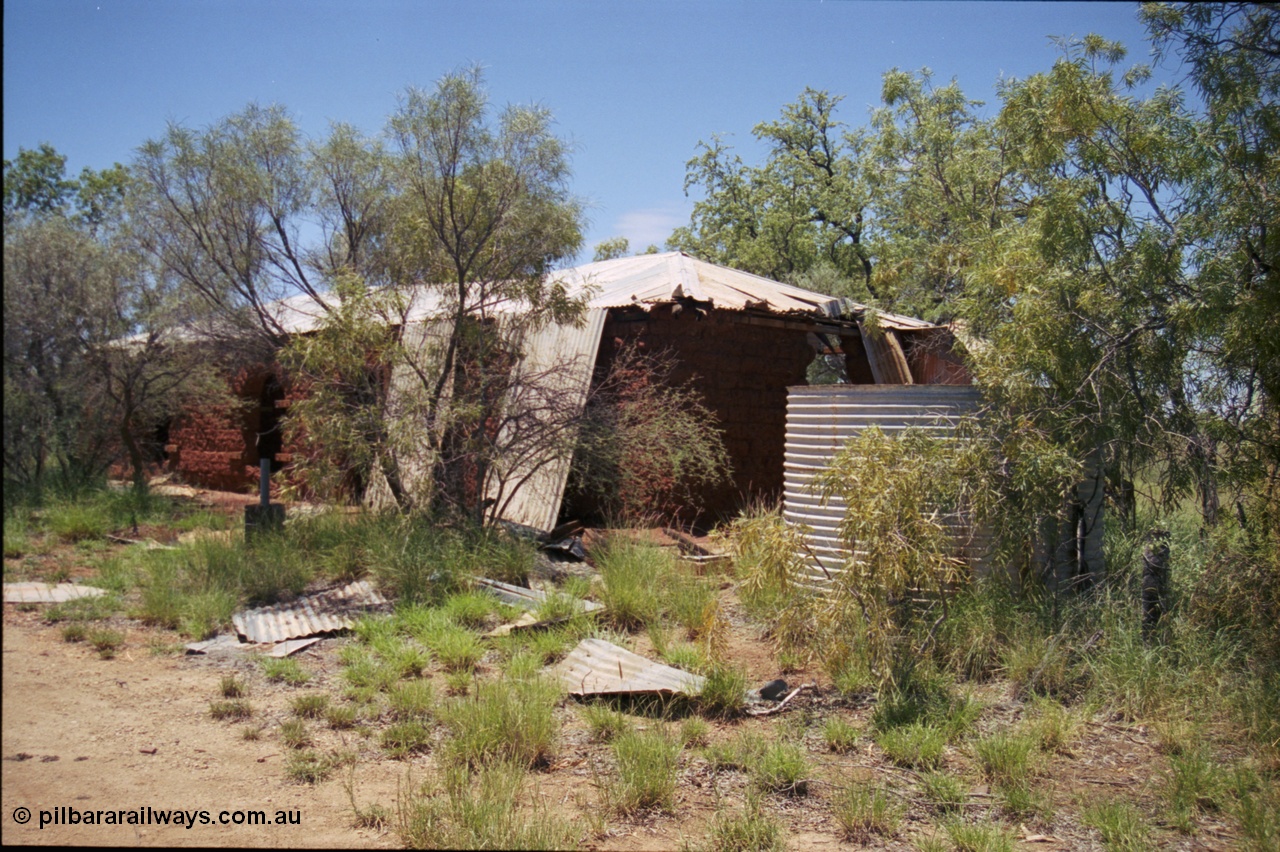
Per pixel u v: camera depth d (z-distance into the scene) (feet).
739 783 16.47
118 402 48.06
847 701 20.39
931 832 14.84
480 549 30.89
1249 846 14.11
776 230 95.71
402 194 36.99
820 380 68.64
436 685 21.12
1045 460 22.02
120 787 15.38
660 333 39.55
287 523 33.40
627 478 35.22
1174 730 18.08
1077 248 25.25
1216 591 22.13
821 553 24.94
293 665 21.95
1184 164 24.63
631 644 24.54
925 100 54.75
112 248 47.26
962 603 22.48
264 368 50.65
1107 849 14.32
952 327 35.09
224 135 41.86
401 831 13.79
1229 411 24.18
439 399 33.55
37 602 27.55
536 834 13.60
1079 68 25.63
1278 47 23.76
